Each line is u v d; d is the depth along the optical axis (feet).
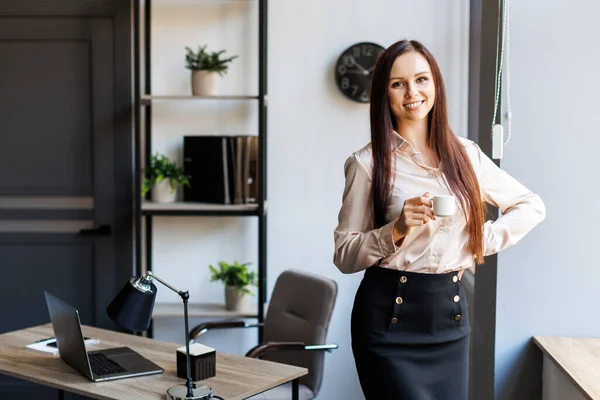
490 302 10.86
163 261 14.97
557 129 10.45
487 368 10.98
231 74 14.70
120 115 14.40
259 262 13.89
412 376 8.16
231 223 14.89
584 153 10.43
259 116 13.74
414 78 7.93
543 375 10.68
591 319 10.64
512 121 10.51
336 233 8.38
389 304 8.17
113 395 8.39
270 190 14.75
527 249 10.68
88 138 14.49
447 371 8.29
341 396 14.88
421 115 8.00
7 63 14.47
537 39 10.40
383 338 8.20
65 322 9.09
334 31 14.52
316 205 14.74
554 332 10.72
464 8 14.25
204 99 14.17
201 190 14.24
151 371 9.11
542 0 10.36
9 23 14.35
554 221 10.59
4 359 9.66
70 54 14.40
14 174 14.64
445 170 8.08
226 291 14.20
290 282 12.44
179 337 15.01
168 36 14.70
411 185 8.14
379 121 8.13
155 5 14.64
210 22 14.65
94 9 14.26
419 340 8.19
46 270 14.70
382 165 8.14
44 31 14.35
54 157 14.58
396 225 7.73
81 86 14.44
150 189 14.56
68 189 14.60
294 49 14.57
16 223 14.69
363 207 8.34
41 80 14.46
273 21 14.56
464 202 8.04
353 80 14.38
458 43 14.32
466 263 8.27
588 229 10.53
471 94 13.94
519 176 10.55
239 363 9.52
